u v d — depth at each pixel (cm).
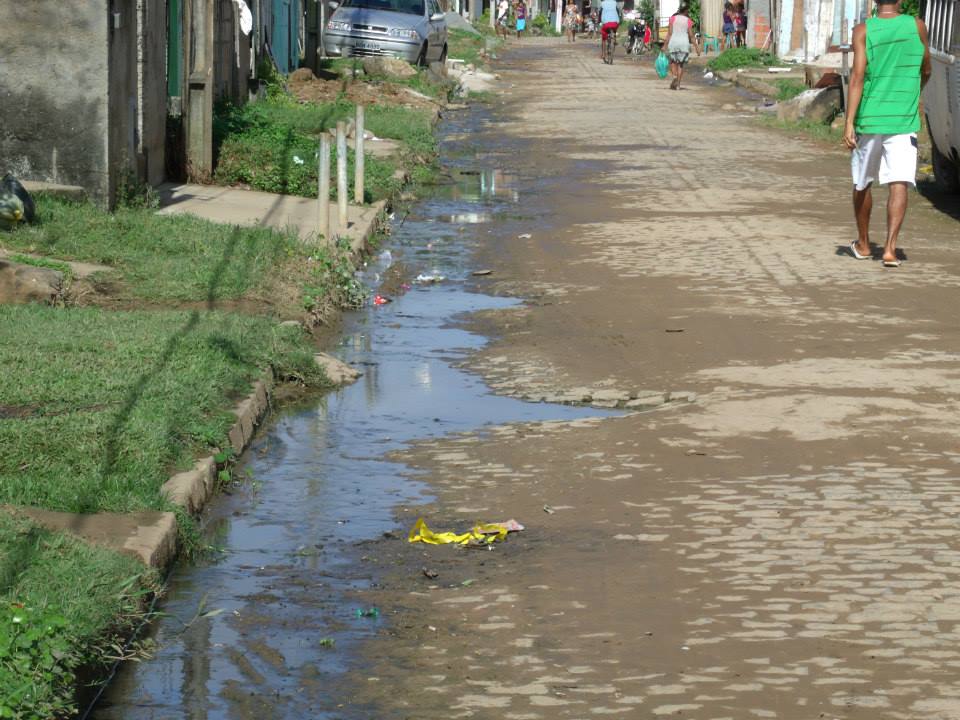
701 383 1078
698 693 584
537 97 4319
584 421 989
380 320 1331
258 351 1072
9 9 1589
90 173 1614
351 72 4044
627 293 1427
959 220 1934
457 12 8944
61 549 664
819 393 1040
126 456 803
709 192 2188
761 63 5372
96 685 594
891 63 1523
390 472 885
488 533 776
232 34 2709
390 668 613
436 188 2294
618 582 705
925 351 1175
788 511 802
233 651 629
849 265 1573
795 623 653
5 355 996
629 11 10888
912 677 597
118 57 1647
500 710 572
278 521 798
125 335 1070
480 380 1114
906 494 827
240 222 1689
